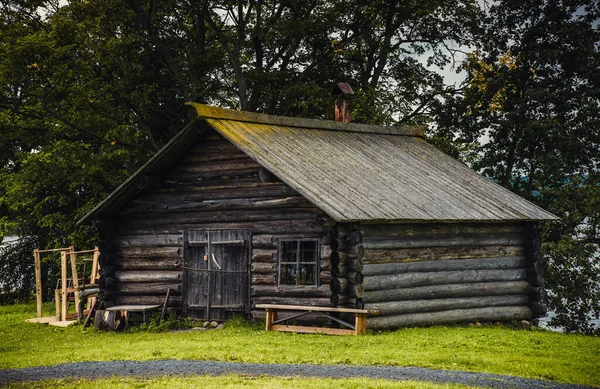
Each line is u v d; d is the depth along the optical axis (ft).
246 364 45.47
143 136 111.45
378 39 115.55
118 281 71.56
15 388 41.45
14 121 105.09
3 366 48.93
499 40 111.55
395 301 61.93
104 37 109.09
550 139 100.94
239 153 66.03
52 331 69.10
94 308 70.49
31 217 106.63
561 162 101.19
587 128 102.58
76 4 106.42
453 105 111.45
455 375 41.91
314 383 39.50
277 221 63.67
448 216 64.39
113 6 107.55
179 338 58.23
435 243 65.21
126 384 40.86
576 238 109.29
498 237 70.23
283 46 116.06
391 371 42.93
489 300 68.44
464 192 72.95
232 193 66.08
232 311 65.31
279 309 59.67
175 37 113.50
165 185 69.41
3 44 98.53
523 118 104.27
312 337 55.67
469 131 112.37
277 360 46.47
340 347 50.62
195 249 67.87
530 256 71.92
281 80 114.73
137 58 110.93
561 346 53.31
